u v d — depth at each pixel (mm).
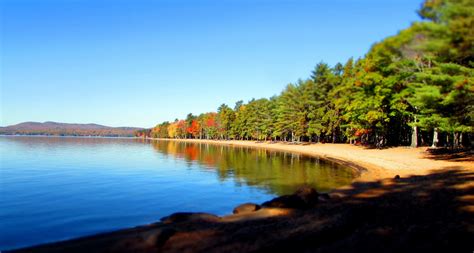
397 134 54469
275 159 41000
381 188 15367
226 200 16062
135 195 17344
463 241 7590
